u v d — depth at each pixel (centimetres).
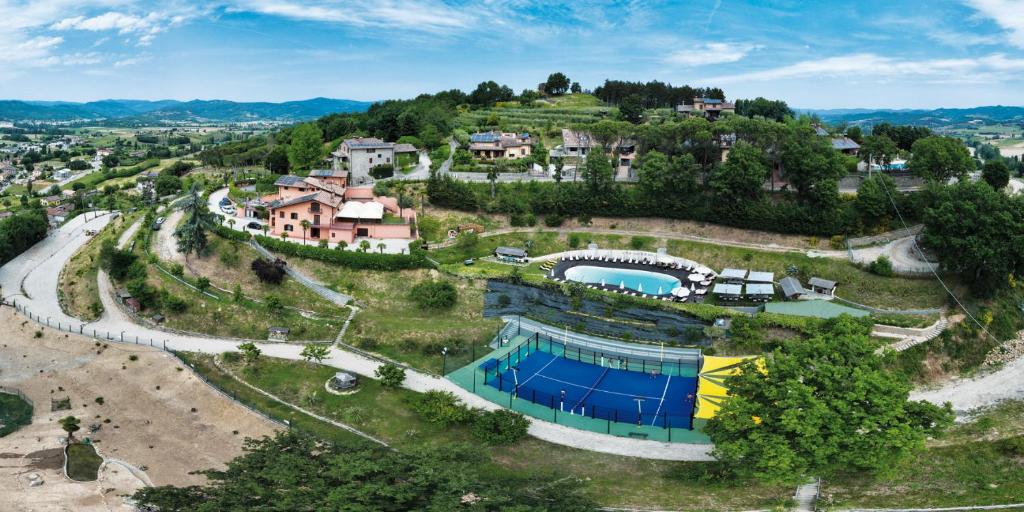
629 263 14662
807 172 14788
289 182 16025
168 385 10350
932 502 6944
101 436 9100
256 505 5947
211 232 14738
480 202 16400
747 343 11319
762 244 14750
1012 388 10419
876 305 12444
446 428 9088
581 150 19175
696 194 15788
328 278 13575
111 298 13538
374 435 9019
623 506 7144
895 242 14088
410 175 18638
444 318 12719
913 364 10950
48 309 13362
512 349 11669
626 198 15912
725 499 7250
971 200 12394
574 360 11281
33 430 9238
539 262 14638
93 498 7650
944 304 12150
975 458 8088
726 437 7362
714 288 12738
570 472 7975
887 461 6762
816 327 10719
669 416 9388
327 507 5697
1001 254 11831
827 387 7200
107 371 10838
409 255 13762
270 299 12506
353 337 11919
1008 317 12212
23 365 11175
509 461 8275
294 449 7206
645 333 11950
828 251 14150
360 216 14838
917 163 15600
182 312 12638
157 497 6331
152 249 14588
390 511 5847
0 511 7312
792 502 7038
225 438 9019
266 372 10744
